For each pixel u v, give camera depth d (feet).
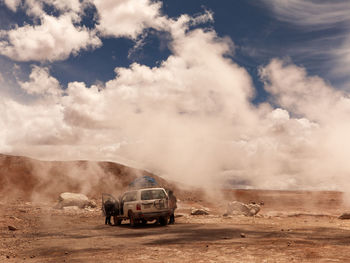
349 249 31.12
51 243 42.80
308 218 70.69
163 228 56.03
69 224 69.72
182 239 41.34
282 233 43.37
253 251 31.45
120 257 31.35
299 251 30.50
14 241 45.98
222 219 69.15
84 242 42.75
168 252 32.94
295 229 47.91
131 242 41.24
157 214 61.16
